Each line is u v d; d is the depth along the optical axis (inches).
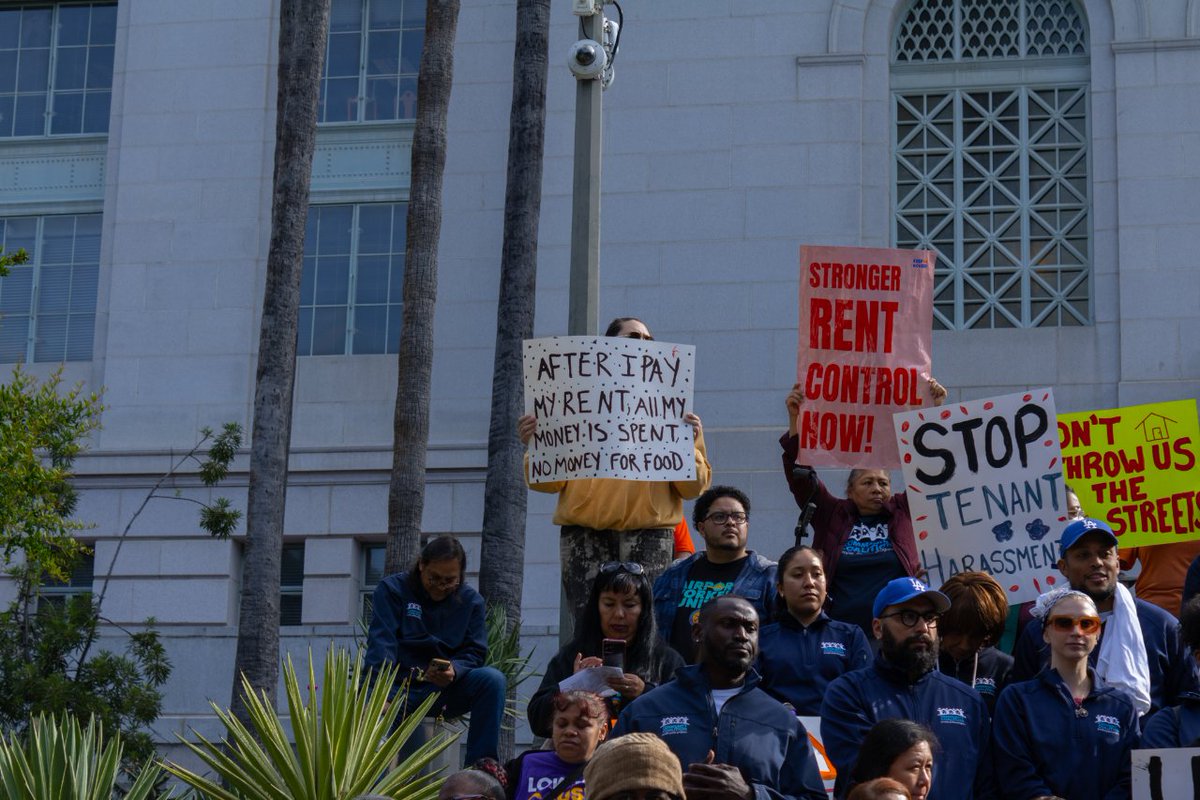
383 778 531.2
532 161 948.0
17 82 1202.0
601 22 647.1
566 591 568.4
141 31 1178.0
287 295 892.6
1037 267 1048.8
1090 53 1064.8
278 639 874.8
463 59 1130.7
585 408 558.9
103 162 1180.5
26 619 899.4
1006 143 1067.9
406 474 893.8
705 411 1042.1
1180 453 697.0
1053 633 465.7
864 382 598.2
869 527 577.0
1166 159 1043.3
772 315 1050.1
